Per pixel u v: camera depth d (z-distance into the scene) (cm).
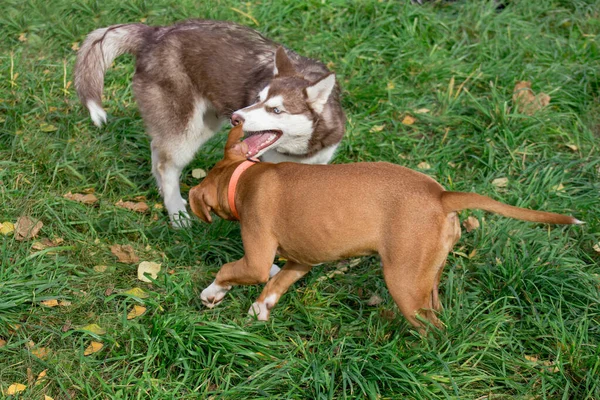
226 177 224
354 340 222
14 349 214
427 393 204
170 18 347
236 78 257
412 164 280
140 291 230
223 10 345
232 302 230
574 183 274
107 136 286
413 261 203
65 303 227
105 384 205
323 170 213
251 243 217
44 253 239
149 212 264
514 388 210
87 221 253
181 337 216
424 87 316
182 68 259
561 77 316
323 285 237
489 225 252
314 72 261
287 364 211
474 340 217
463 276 235
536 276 233
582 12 357
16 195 258
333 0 350
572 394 210
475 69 322
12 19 337
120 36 265
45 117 292
